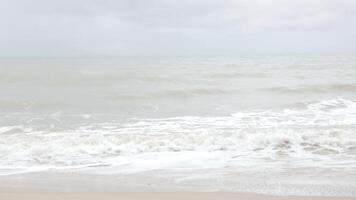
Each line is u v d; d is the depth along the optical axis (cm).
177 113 1516
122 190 645
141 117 1429
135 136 1052
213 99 1889
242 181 695
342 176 720
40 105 1659
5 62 5391
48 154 902
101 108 1627
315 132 1056
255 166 799
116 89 2148
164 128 1220
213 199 586
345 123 1280
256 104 1722
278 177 718
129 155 902
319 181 689
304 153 898
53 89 2136
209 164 820
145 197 596
